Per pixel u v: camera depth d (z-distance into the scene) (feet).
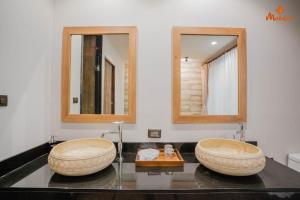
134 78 4.55
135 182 3.00
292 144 4.71
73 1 4.64
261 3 4.74
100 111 4.60
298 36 4.77
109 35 4.66
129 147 4.56
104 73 4.63
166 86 4.62
